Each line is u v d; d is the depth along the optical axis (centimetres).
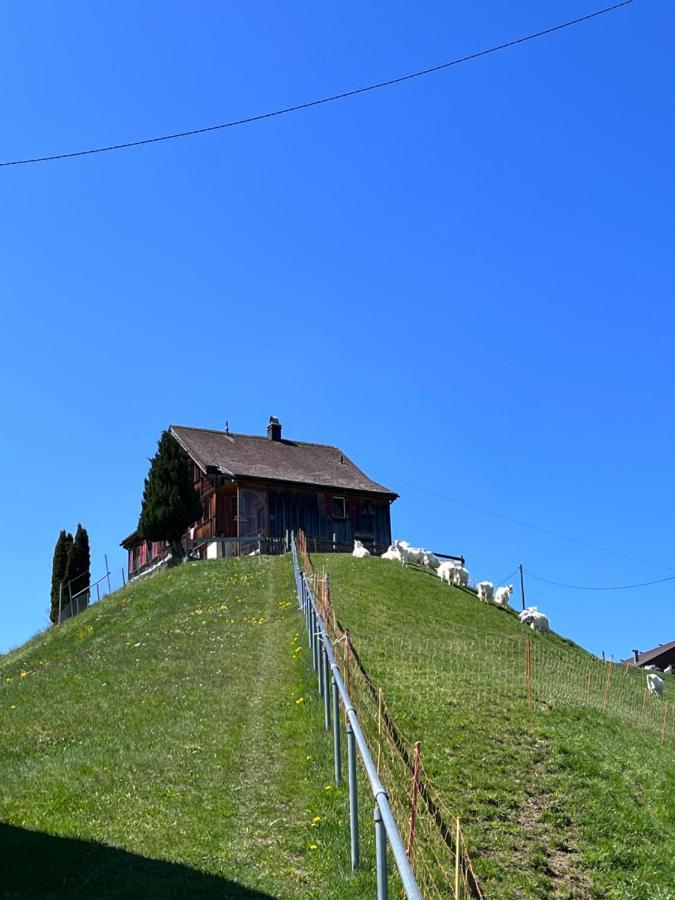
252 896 1154
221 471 5941
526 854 1437
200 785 1571
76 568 6525
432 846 1372
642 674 4131
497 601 4225
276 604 3472
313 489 6206
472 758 1769
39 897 1132
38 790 1552
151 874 1212
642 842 1534
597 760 1859
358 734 1226
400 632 3167
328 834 1355
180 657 2691
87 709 2170
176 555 5016
